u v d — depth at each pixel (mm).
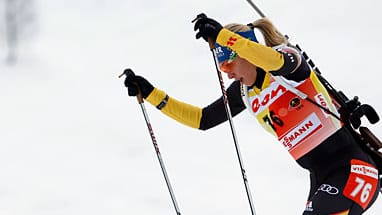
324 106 11523
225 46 11336
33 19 61625
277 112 11719
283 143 11977
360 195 11156
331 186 11203
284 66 10984
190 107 13234
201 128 13289
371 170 11516
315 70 12383
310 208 11148
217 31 11406
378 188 11711
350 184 11141
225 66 11648
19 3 60812
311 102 11500
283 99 11602
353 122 11695
